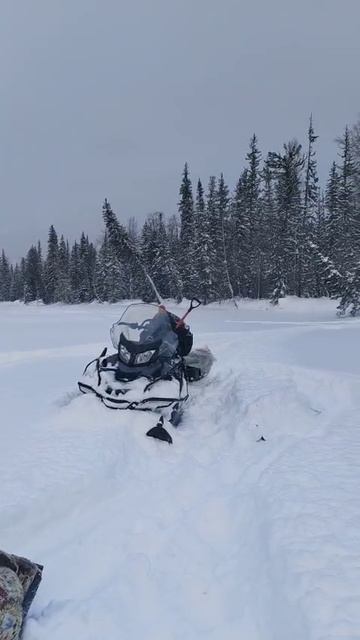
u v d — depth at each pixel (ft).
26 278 268.00
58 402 23.30
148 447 18.44
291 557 10.86
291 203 139.64
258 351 41.37
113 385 20.57
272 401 22.00
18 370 33.71
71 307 166.30
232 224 158.20
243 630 9.53
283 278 133.18
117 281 182.80
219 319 92.17
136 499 14.80
